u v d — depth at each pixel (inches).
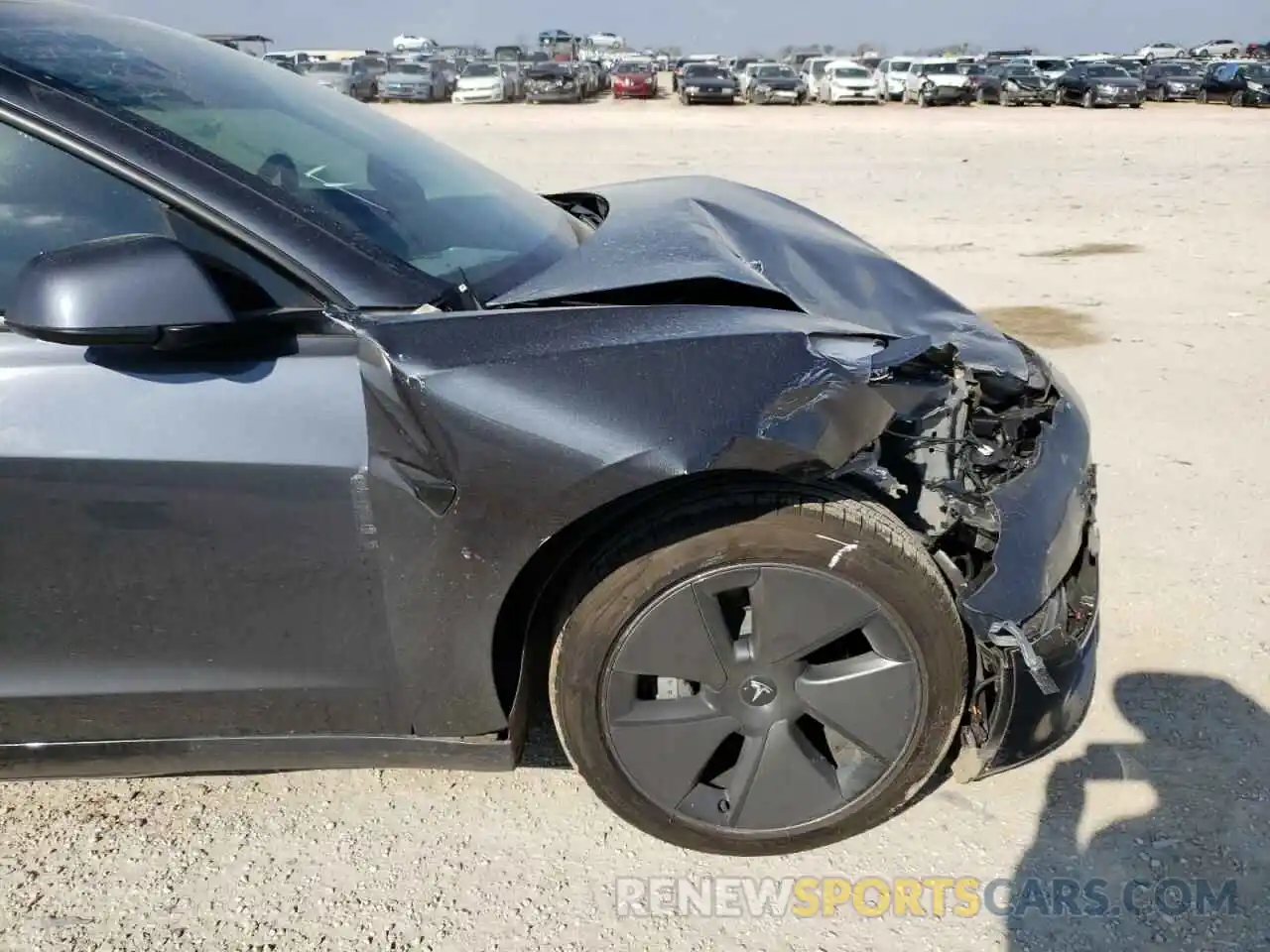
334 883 82.3
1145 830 85.0
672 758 79.1
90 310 62.6
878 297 100.3
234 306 70.9
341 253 72.4
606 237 91.3
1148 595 117.3
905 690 77.0
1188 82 1218.0
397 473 70.3
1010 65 1237.7
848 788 80.7
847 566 72.8
